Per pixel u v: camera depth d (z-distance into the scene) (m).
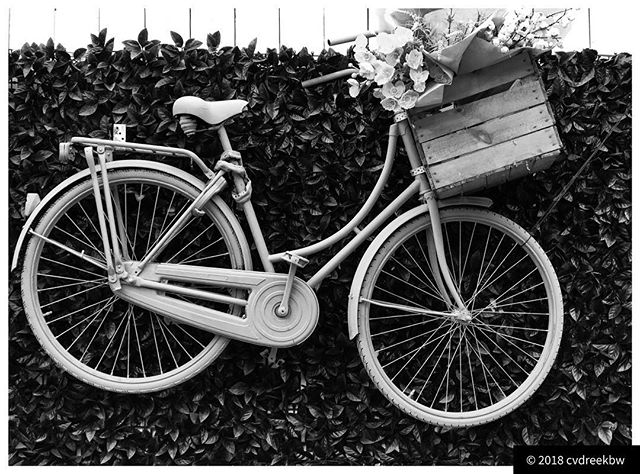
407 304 2.50
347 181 2.44
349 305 2.34
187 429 2.47
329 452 2.46
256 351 2.46
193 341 2.48
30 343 2.42
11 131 2.38
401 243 2.36
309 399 2.46
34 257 2.32
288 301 2.32
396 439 2.48
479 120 2.19
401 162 2.45
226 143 2.32
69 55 2.39
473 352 2.52
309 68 2.41
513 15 2.11
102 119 2.39
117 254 2.28
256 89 2.41
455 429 2.52
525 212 2.49
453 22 2.19
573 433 2.52
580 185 2.47
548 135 2.17
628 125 2.47
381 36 2.10
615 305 2.49
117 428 2.45
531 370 2.52
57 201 2.31
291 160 2.43
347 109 2.42
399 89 2.13
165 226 2.45
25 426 2.44
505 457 2.52
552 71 2.45
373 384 2.47
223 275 2.31
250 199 2.40
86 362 2.43
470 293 2.52
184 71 2.40
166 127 2.39
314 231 2.43
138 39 2.39
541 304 2.51
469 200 2.37
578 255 2.49
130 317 2.45
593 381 2.52
